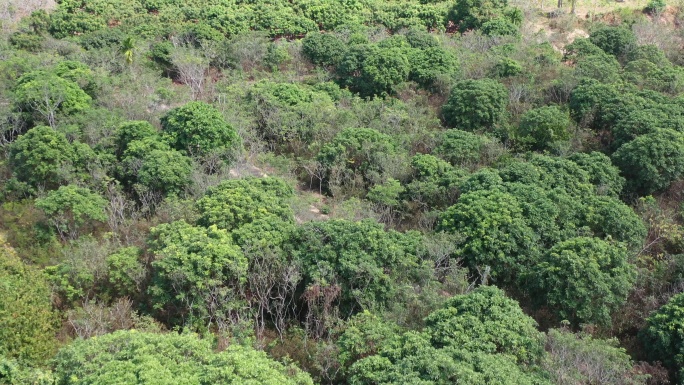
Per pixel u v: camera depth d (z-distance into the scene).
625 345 24.75
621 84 40.28
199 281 23.72
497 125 38.66
